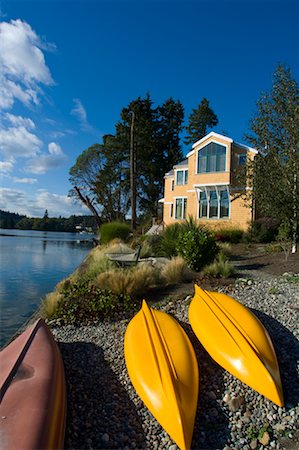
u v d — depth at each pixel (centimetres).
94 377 393
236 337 387
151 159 4609
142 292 689
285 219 1186
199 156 2464
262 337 392
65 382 363
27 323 684
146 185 4675
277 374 344
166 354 362
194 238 908
